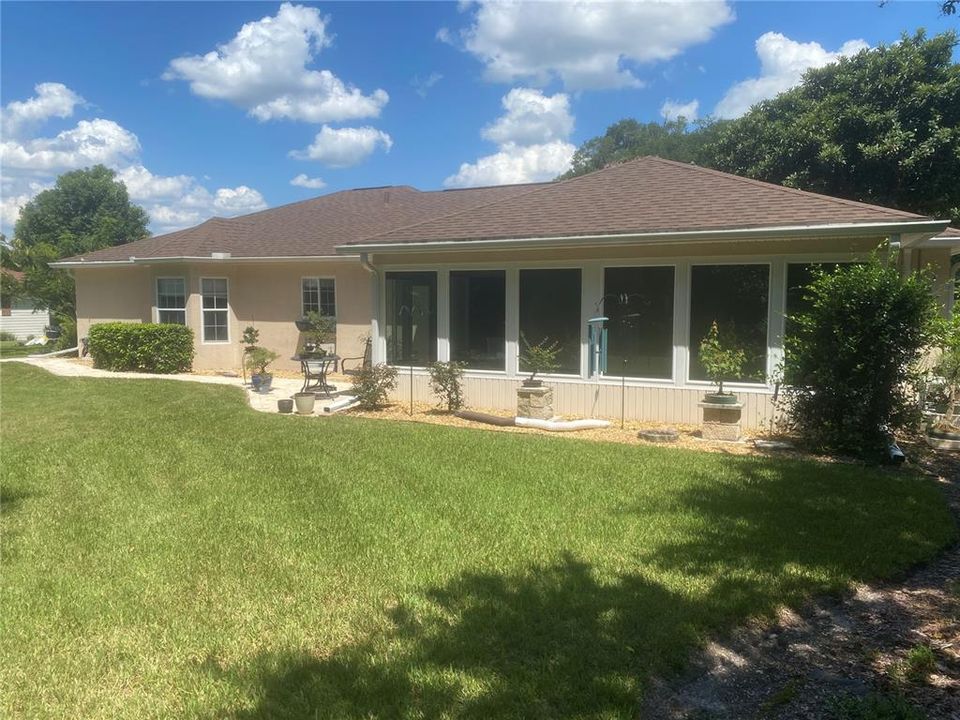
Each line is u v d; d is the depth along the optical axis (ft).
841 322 24.21
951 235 33.94
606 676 9.96
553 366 32.09
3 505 18.90
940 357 27.45
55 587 13.34
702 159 74.38
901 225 25.03
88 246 124.98
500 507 18.11
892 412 24.56
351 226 56.65
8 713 9.32
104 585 13.42
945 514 17.47
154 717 9.21
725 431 27.17
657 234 28.53
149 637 11.35
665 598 12.48
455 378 33.45
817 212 27.30
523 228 32.32
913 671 10.28
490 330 34.30
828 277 24.77
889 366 23.82
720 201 30.53
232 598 12.75
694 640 11.04
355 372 35.76
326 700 9.48
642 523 16.76
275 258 51.16
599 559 14.44
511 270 33.42
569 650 10.68
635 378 31.27
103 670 10.38
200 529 16.61
